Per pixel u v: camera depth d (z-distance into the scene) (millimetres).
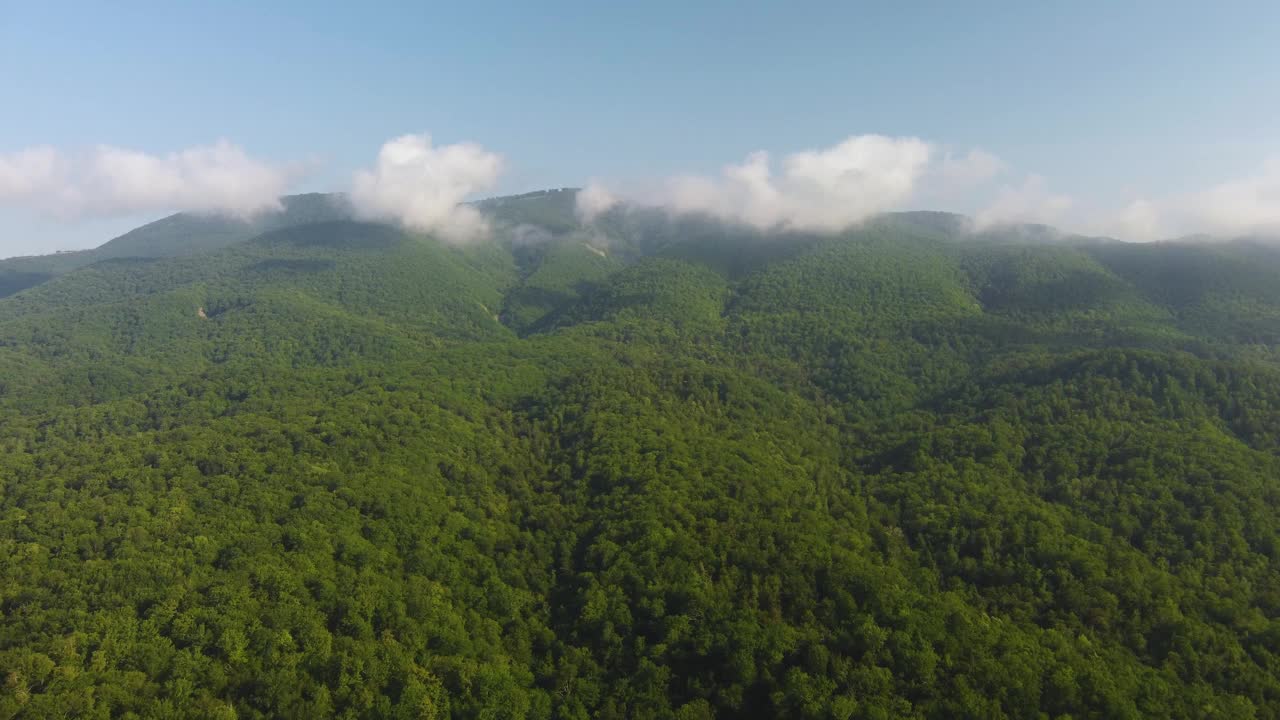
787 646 89188
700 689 88562
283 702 78062
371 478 117000
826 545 107562
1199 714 82250
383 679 84000
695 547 104188
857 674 84312
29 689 71438
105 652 76625
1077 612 100750
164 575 87188
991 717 79250
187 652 78500
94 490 105375
